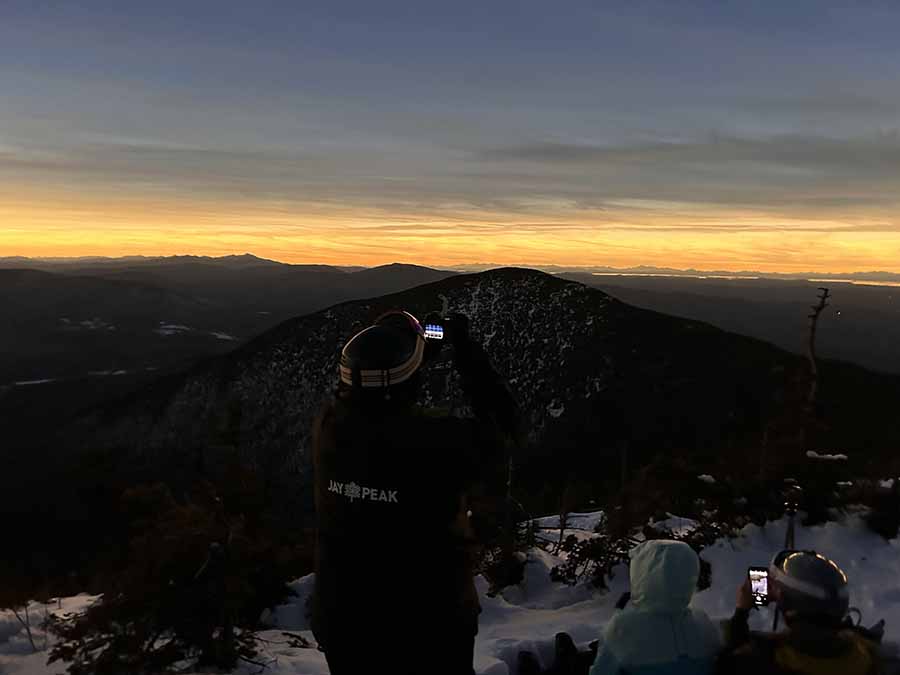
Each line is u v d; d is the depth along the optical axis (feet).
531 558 24.94
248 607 19.48
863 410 179.01
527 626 17.54
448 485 6.97
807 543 22.03
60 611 20.93
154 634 15.43
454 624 7.27
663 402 305.53
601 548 23.16
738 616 10.31
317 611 7.64
